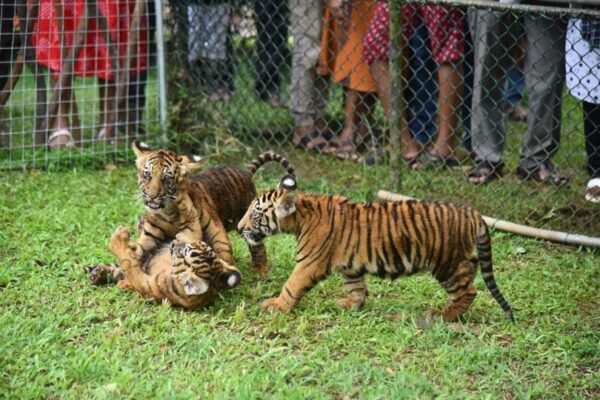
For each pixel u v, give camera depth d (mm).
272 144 12008
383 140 11023
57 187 10117
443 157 10789
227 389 5969
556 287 8055
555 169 10508
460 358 6594
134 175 10648
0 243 8500
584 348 6812
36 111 10977
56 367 6203
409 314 7312
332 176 10906
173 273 7125
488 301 7719
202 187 7871
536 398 6172
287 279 8031
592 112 9836
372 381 6270
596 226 9469
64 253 8297
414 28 11039
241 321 7090
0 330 6688
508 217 9695
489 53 10102
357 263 7125
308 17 11617
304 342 6789
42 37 10945
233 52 12133
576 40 9438
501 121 10469
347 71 11445
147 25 11234
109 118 11477
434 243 7012
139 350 6547
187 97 11492
